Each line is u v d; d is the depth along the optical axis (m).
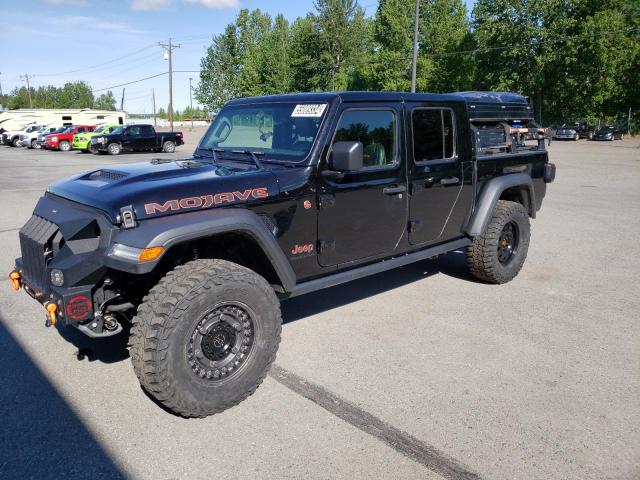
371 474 2.71
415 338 4.38
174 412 3.11
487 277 5.61
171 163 4.02
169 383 2.96
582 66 43.84
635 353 4.11
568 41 43.09
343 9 56.12
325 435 3.04
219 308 3.15
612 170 18.75
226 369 3.22
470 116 5.18
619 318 4.82
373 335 4.44
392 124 4.24
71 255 3.06
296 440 2.99
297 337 4.39
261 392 3.52
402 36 45.47
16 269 3.70
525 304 5.18
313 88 58.00
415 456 2.85
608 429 3.10
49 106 105.75
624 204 11.30
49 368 3.85
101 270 3.05
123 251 2.93
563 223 9.25
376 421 3.18
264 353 3.35
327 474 2.71
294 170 3.66
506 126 5.80
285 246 3.64
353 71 57.84
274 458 2.84
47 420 3.19
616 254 7.14
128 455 2.87
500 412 3.28
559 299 5.33
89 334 3.17
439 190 4.71
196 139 47.16
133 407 3.34
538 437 3.02
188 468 2.76
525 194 5.98
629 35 48.38
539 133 6.34
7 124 42.78
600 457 2.85
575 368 3.86
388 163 4.25
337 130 3.82
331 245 3.92
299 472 2.73
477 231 5.19
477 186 5.20
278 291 3.77
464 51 47.03
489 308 5.07
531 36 44.28
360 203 4.03
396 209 4.33
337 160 3.51
